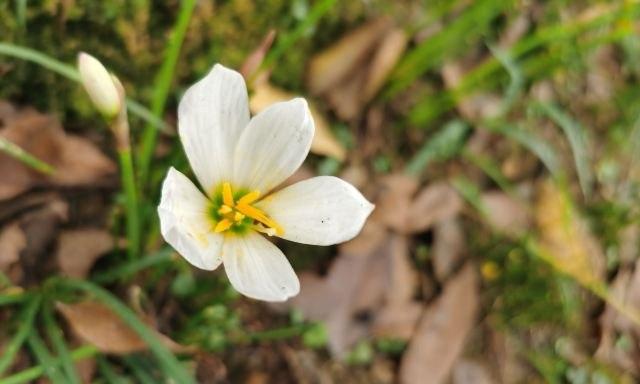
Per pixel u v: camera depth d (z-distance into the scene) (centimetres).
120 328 40
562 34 46
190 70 45
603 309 49
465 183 48
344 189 37
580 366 49
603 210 50
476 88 49
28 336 40
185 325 43
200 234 36
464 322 47
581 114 51
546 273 49
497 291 48
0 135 41
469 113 49
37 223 41
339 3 47
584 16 51
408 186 47
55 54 43
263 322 45
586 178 50
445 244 48
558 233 49
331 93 47
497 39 50
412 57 47
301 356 45
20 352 41
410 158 48
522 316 48
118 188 43
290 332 45
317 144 46
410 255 47
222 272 44
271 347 45
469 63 49
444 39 46
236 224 37
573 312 49
